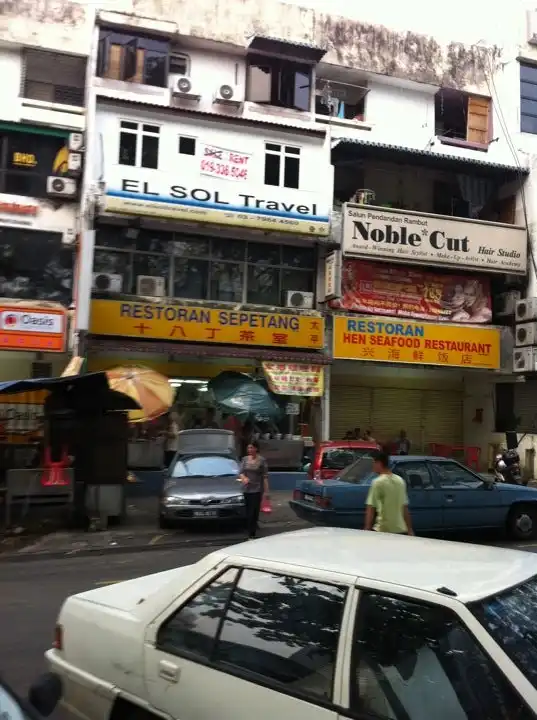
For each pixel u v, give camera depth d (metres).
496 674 2.24
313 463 13.66
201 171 17.16
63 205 16.95
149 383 14.79
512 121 20.72
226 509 11.29
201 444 14.55
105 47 17.06
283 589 2.87
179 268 17.83
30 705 2.41
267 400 16.52
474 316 19.86
